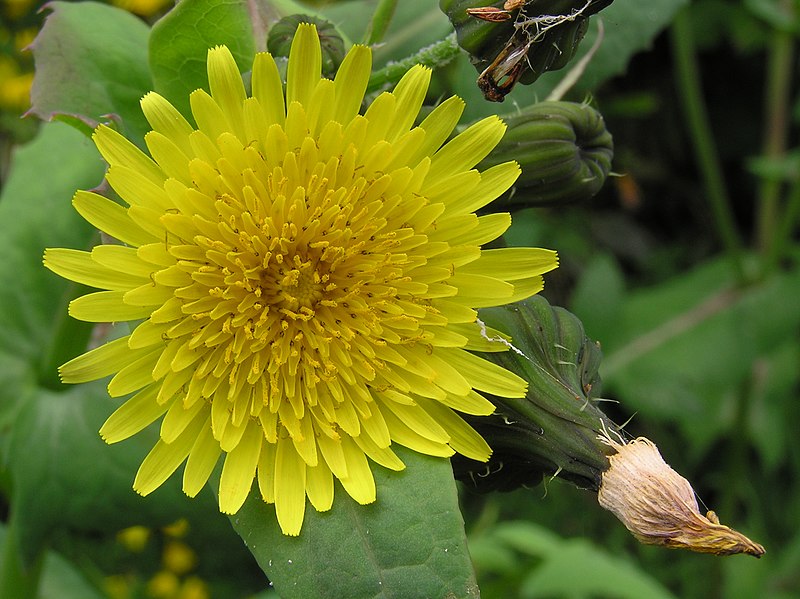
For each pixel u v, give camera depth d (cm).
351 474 8
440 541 8
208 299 8
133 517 10
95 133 8
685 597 17
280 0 9
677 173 22
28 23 15
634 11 11
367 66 8
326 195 8
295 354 8
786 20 15
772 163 16
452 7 8
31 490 10
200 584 16
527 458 8
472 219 8
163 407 8
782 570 16
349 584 8
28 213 11
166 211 8
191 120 9
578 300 16
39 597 12
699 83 22
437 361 8
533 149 9
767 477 19
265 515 8
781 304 16
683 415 16
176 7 9
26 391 11
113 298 8
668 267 21
